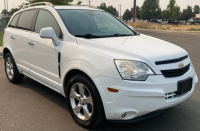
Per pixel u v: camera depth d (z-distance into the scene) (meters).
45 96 4.17
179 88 2.63
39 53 3.69
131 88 2.41
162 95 2.47
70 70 2.99
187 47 10.89
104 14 4.30
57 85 3.35
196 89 4.57
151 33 20.23
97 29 3.70
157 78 2.48
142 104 2.43
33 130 2.92
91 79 2.68
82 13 3.88
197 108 3.63
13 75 4.74
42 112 3.47
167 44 3.22
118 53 2.61
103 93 2.54
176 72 2.67
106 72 2.52
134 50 2.66
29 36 3.99
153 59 2.53
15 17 4.92
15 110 3.53
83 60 2.78
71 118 3.27
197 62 7.38
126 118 2.54
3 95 4.20
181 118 3.27
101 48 2.77
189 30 25.44
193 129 2.96
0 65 6.80
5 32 4.95
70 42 3.15
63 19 3.48
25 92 4.38
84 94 2.90
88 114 2.86
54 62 3.35
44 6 3.98
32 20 4.14
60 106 3.71
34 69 3.93
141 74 2.44
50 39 3.46
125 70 2.45
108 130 2.92
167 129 2.96
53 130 2.92
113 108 2.51
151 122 3.15
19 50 4.34
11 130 2.91
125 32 3.94
